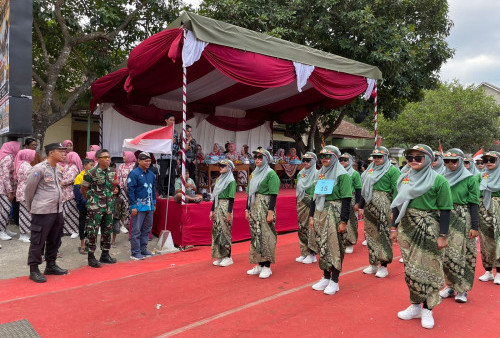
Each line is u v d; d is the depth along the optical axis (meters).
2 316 4.21
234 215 8.45
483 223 5.63
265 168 5.92
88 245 6.39
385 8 13.80
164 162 9.18
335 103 12.77
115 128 11.84
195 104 13.17
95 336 3.75
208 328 3.93
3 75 9.41
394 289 5.19
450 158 4.92
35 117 11.70
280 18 13.05
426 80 15.41
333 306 4.54
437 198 4.00
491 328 3.96
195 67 9.21
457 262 4.71
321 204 5.04
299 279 5.66
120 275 5.89
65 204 8.09
